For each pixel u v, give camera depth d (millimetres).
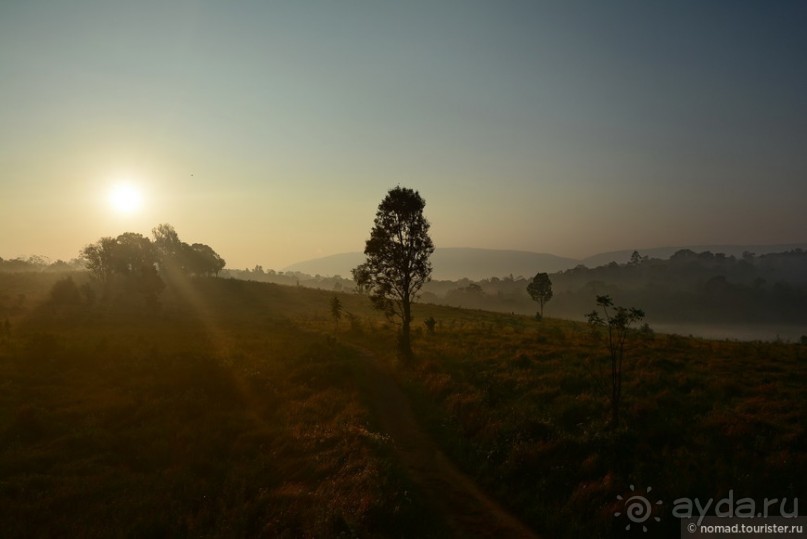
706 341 41688
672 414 19219
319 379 29109
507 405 21625
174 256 129375
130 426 22000
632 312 18750
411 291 36062
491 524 12414
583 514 12523
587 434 17031
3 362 33781
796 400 20328
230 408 24625
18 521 13164
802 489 12906
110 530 12523
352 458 16016
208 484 15281
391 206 35500
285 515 12531
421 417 22344
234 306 94250
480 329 51656
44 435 20641
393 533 11516
